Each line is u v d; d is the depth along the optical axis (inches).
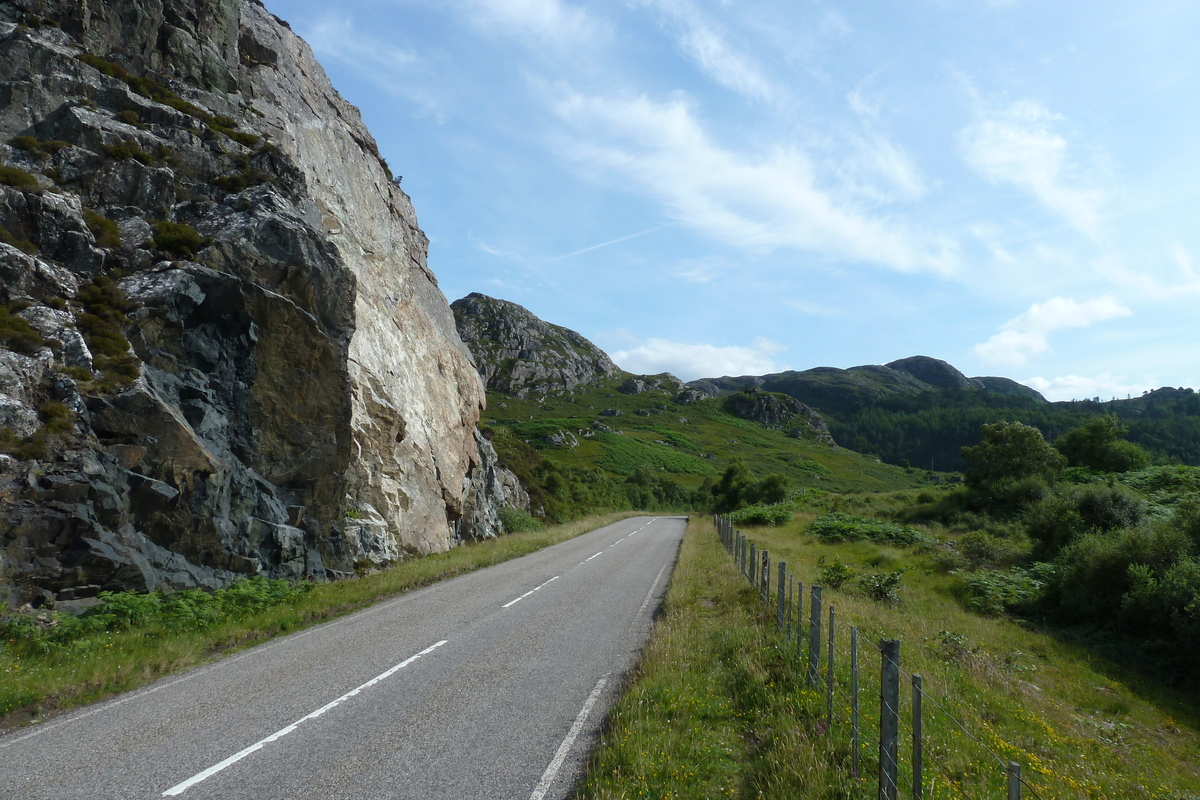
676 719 281.7
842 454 6924.2
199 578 513.3
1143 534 679.1
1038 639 603.5
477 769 230.5
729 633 427.5
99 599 426.6
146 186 638.5
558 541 1274.6
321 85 1063.0
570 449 4867.1
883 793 197.2
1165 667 531.2
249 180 712.4
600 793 204.7
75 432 467.2
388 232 1059.9
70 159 606.9
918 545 1057.5
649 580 749.3
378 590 597.3
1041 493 1282.0
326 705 295.1
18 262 507.8
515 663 376.5
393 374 927.0
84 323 518.3
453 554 894.4
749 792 219.8
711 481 3811.5
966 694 358.9
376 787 213.5
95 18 724.7
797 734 254.5
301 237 669.9
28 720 271.3
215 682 329.4
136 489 488.1
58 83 649.6
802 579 732.7
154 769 222.7
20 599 400.2
